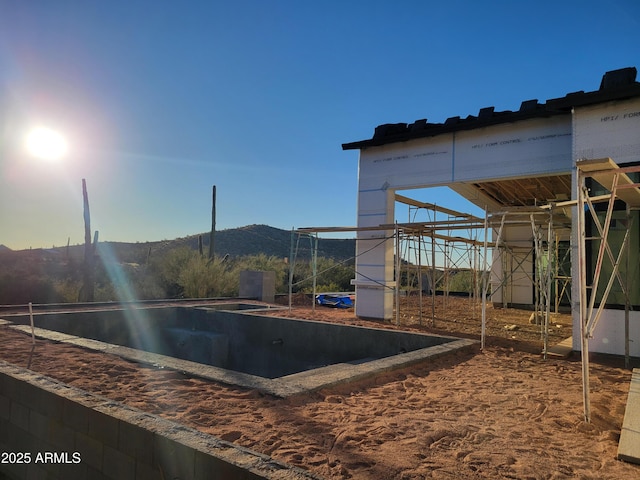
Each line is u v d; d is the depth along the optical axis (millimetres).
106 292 18938
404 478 2953
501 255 14719
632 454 3283
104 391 4777
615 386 5504
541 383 5582
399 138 11039
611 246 7637
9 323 9219
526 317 13141
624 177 4438
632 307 7453
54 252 41250
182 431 3354
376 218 11641
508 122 9625
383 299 11430
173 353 12688
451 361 6836
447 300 17812
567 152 8945
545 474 3059
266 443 3467
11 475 4750
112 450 3633
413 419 4156
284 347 11016
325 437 3637
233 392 4820
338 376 5387
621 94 7375
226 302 15234
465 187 12977
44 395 4398
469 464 3199
